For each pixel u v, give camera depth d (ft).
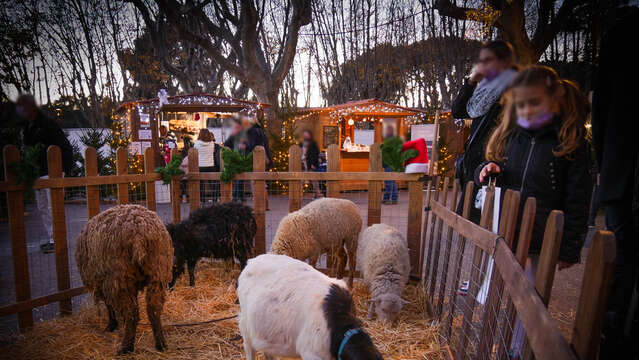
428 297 11.07
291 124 41.42
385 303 9.75
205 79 67.46
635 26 4.69
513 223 5.60
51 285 13.03
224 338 9.63
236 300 12.03
